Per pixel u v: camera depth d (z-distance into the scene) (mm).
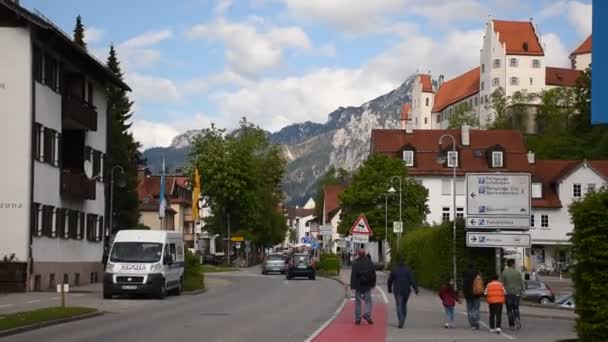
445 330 24109
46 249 43938
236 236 96312
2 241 41062
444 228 42875
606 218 18312
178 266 40562
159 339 19938
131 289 36125
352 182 92625
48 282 44219
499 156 105125
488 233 36750
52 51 45000
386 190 88750
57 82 46062
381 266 87125
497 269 38094
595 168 95312
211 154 93938
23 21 41469
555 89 147125
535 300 44062
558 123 142375
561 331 24375
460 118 161875
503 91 155875
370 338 21078
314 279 62062
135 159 85688
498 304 23766
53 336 20641
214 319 26344
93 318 26562
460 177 105812
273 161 113438
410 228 72562
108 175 63219
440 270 43688
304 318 27188
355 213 90500
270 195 111125
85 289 44781
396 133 110000
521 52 160000
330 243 110688
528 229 37406
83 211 51531
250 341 19719
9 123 41469
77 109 48062
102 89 56219
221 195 94125
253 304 34219
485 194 37625
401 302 24500
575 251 18859
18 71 41500
